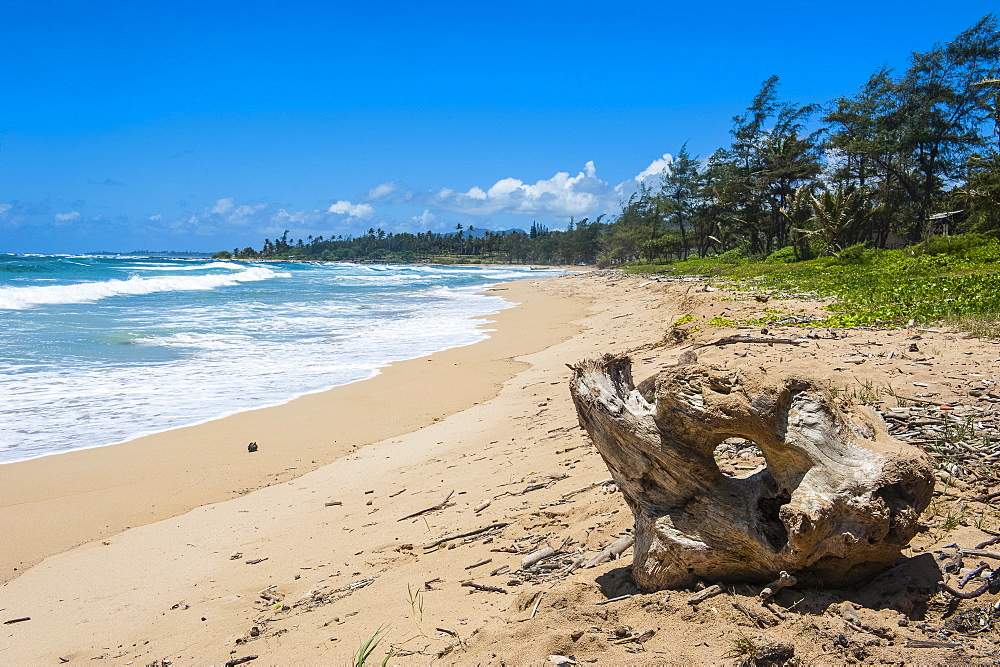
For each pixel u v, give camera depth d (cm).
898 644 299
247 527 681
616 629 339
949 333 1055
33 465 879
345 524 651
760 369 348
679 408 353
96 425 1047
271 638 430
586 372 398
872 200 4644
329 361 1579
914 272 2409
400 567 516
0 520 720
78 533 691
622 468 385
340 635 412
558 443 763
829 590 344
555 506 568
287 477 839
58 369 1419
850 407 351
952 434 554
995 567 351
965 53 4050
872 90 4538
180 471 862
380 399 1212
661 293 3006
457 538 548
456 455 826
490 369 1460
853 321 1284
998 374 758
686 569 365
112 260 8738
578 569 441
